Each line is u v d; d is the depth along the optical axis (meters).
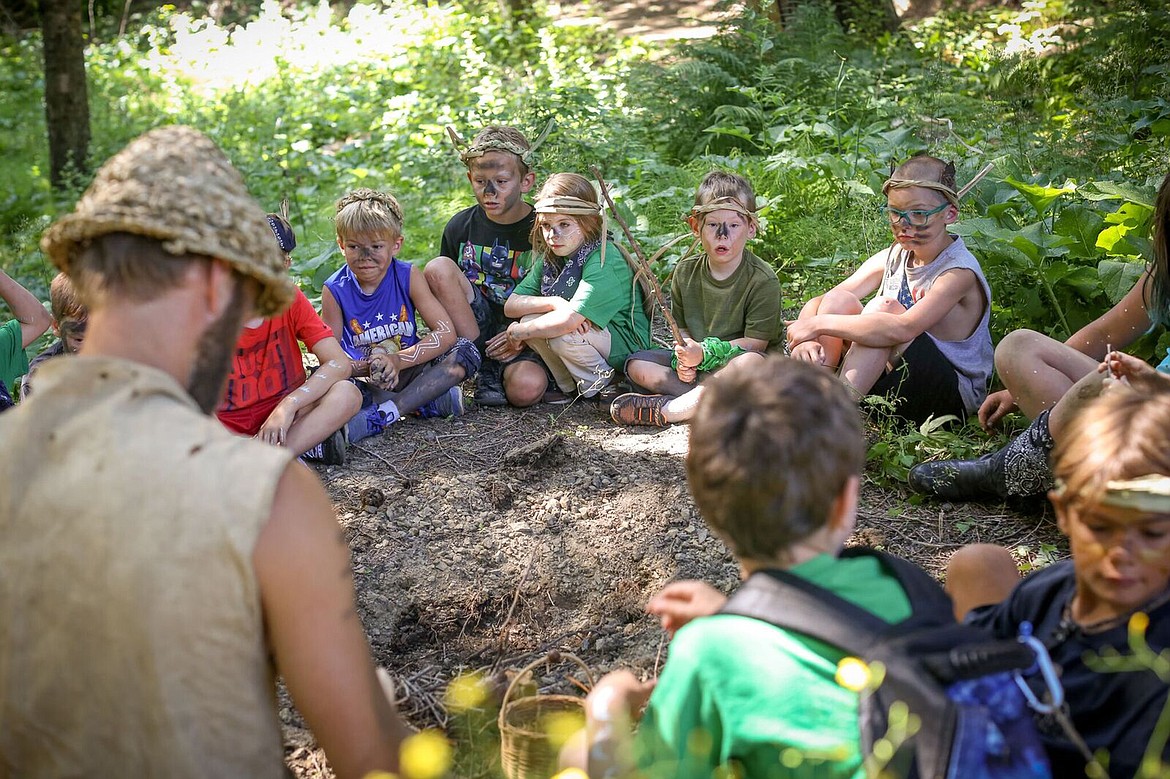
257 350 4.17
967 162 6.19
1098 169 6.09
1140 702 1.70
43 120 12.92
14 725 1.56
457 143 5.09
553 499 3.82
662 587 3.30
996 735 1.52
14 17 17.75
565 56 12.39
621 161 7.59
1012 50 9.98
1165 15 8.29
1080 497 1.75
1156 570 1.72
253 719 1.57
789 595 1.62
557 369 4.84
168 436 1.53
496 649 3.15
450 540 3.62
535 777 2.19
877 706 1.52
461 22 14.16
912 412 4.24
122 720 1.53
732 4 10.77
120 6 18.58
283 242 4.22
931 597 1.70
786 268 6.09
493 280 5.08
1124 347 3.83
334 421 4.16
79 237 1.59
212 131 11.63
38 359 4.06
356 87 12.41
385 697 1.72
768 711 1.57
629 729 1.86
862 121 8.06
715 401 1.72
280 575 1.55
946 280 4.14
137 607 1.49
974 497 3.68
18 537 1.52
